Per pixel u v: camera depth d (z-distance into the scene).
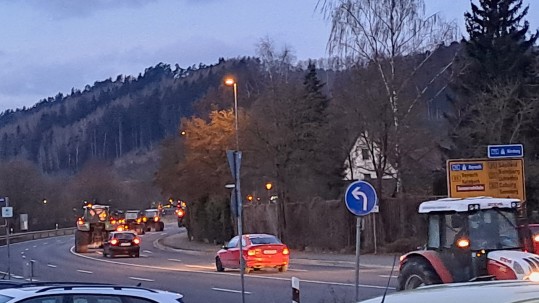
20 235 79.62
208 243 62.00
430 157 43.78
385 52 39.69
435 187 42.62
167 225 119.69
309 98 47.84
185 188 59.84
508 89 41.31
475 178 30.83
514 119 41.28
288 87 48.16
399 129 39.25
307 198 48.16
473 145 42.19
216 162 57.31
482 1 48.66
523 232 15.99
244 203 56.59
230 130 55.72
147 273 33.47
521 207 16.55
